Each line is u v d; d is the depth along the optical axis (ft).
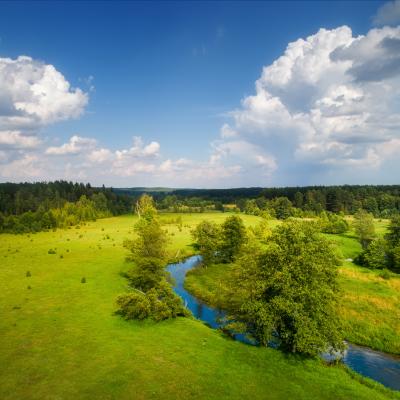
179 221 566.77
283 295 141.08
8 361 131.64
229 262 312.71
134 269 232.94
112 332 158.40
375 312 192.85
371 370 147.23
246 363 135.33
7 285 232.94
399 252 276.00
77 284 236.43
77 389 114.01
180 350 142.72
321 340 132.16
